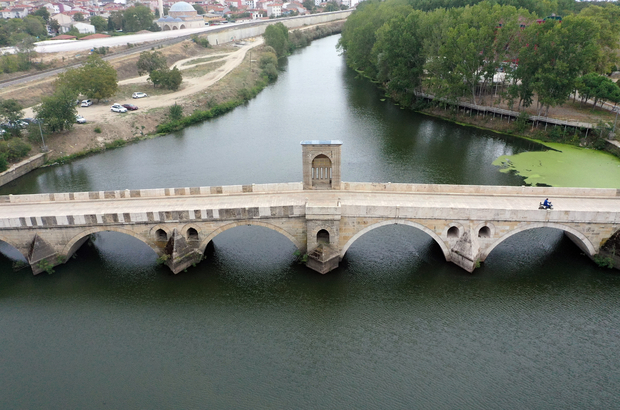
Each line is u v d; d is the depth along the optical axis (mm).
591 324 55438
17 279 65188
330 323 56844
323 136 123625
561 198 67500
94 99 145500
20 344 54438
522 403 45844
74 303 60969
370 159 106750
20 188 95562
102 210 66312
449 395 46875
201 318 57969
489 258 67188
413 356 51719
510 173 97188
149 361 51750
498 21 125438
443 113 141250
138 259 69250
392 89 159750
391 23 156875
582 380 48219
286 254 69562
